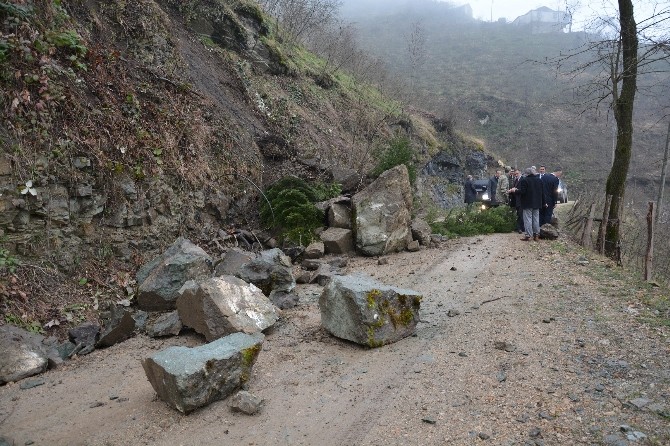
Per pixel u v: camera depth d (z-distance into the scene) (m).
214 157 10.34
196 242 8.94
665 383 4.06
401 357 5.05
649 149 34.22
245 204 10.75
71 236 6.92
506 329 5.53
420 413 3.94
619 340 5.01
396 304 5.55
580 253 9.71
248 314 5.77
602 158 36.16
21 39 6.92
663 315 5.70
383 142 17.58
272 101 14.44
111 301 6.75
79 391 4.66
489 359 4.79
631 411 3.70
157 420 4.04
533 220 11.29
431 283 7.84
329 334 5.82
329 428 3.83
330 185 12.05
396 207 10.50
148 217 8.09
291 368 4.96
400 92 27.33
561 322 5.63
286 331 6.00
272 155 12.30
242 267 7.22
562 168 35.53
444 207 23.55
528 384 4.23
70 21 8.41
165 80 9.85
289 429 3.85
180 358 4.28
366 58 28.75
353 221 10.54
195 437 3.78
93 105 7.85
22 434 3.90
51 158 6.75
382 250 10.14
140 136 8.39
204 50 12.94
